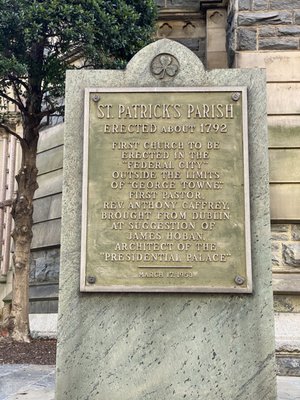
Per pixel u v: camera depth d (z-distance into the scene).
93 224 1.57
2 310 4.02
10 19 2.74
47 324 3.47
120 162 1.61
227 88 1.62
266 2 2.95
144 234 1.56
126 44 2.96
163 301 1.52
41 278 3.81
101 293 1.53
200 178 1.59
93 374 1.50
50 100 3.40
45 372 2.23
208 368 1.49
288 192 2.69
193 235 1.55
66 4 2.76
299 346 2.48
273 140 2.73
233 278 1.52
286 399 1.78
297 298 2.59
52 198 3.93
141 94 1.64
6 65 2.72
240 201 1.56
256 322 1.50
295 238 2.67
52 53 3.14
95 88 1.64
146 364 1.50
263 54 2.88
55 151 4.10
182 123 1.62
